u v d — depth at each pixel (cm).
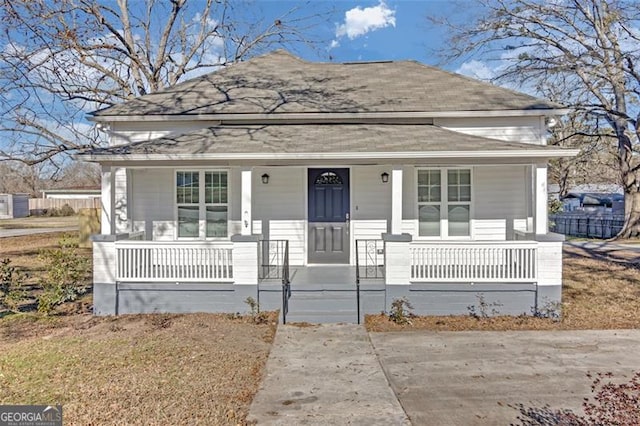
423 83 1178
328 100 1080
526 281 790
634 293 951
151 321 772
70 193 5225
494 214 1002
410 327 739
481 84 1155
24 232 2491
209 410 438
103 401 455
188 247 822
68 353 606
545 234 791
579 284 1045
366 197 1024
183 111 1024
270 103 1066
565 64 1570
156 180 1016
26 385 497
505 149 800
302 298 809
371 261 1026
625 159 2134
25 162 1431
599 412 431
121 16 1750
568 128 2086
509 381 513
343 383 513
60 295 845
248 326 743
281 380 520
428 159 808
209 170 1015
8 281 891
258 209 1030
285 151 810
